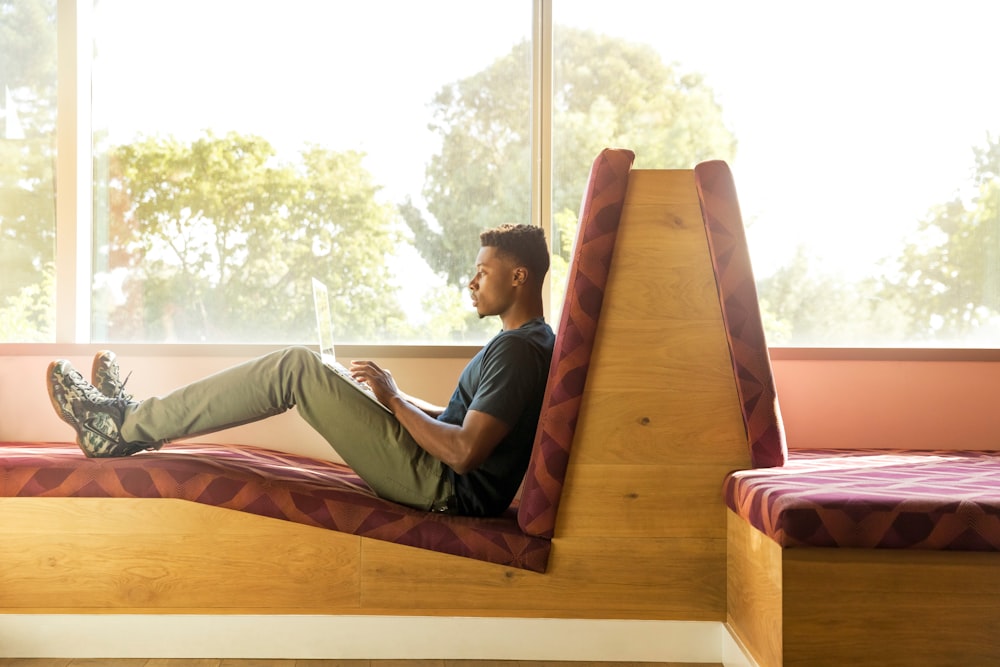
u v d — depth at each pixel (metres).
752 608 1.91
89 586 2.13
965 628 1.67
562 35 3.15
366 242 3.14
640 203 2.17
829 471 2.11
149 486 2.11
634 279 2.16
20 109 3.11
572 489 2.15
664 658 2.15
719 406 2.15
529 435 2.20
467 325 3.15
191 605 2.14
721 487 2.15
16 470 2.12
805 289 3.15
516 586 2.15
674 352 2.15
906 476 2.04
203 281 3.13
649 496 2.15
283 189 3.14
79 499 2.13
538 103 3.12
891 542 1.66
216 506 2.13
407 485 2.18
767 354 2.13
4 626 2.12
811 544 1.67
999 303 3.16
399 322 3.15
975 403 3.03
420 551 2.14
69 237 3.06
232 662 2.11
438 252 3.15
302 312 3.14
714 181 2.15
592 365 2.15
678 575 2.15
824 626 1.68
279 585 2.14
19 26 3.11
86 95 3.11
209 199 3.14
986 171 3.16
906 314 3.15
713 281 2.16
